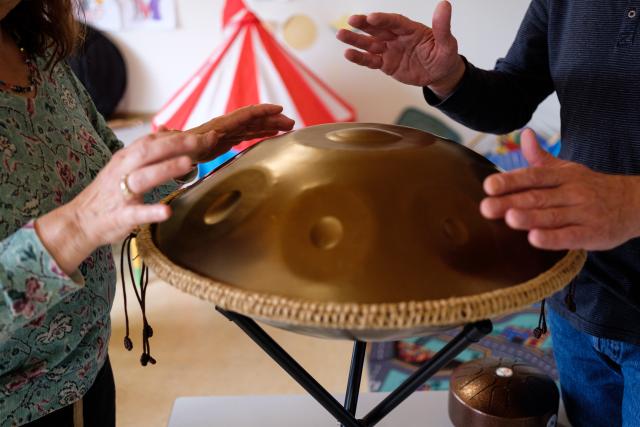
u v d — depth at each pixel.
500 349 2.05
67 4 0.80
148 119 2.60
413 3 2.41
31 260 0.52
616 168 0.87
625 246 0.86
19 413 0.68
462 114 1.02
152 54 2.52
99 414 0.85
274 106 0.83
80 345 0.75
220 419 1.00
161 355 2.05
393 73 0.95
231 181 0.62
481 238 0.55
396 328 0.48
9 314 0.54
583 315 0.93
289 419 1.00
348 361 2.02
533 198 0.51
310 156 0.59
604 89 0.86
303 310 0.47
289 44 2.51
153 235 0.63
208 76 2.09
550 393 0.96
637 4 0.81
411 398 1.07
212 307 2.32
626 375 0.92
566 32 0.92
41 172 0.68
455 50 0.91
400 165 0.57
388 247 0.51
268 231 0.54
